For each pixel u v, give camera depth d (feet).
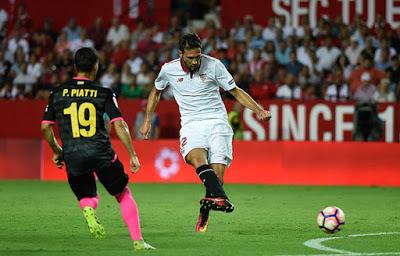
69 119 89.04
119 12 283.59
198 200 166.30
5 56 267.39
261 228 116.37
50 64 260.62
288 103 229.66
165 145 223.10
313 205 156.35
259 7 272.92
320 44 256.93
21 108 240.73
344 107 227.61
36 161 229.25
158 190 194.39
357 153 216.33
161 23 281.54
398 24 262.47
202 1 283.59
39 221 124.47
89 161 88.38
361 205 157.07
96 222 88.89
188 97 108.99
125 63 256.73
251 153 219.82
